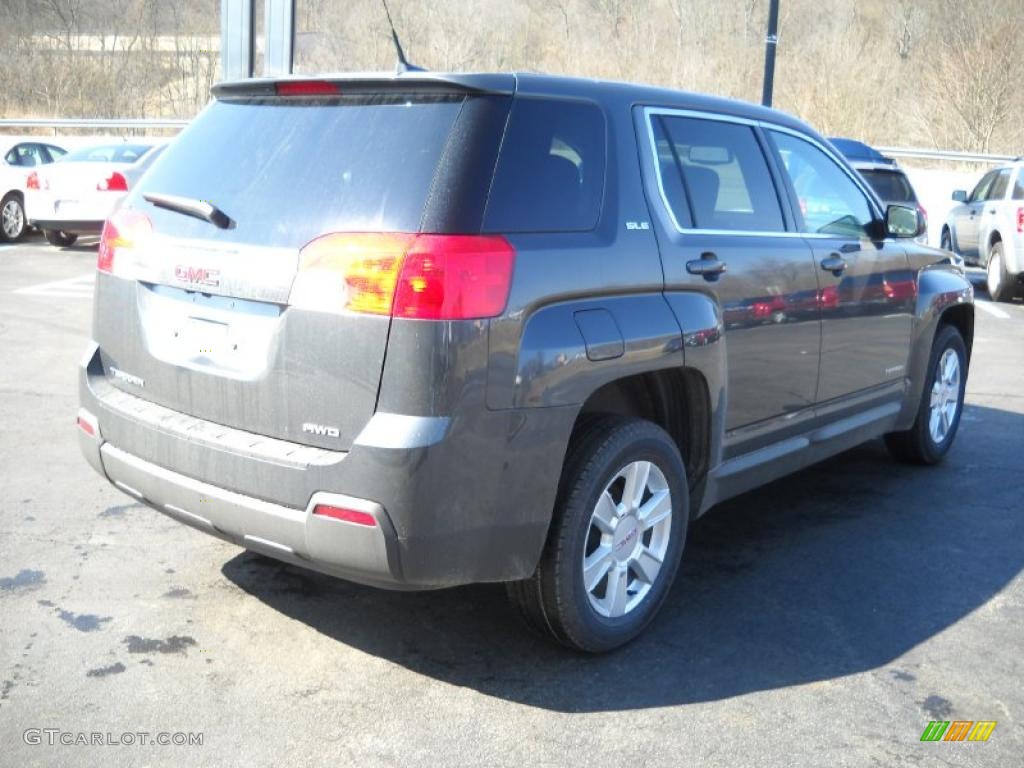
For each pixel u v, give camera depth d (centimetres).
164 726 322
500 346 318
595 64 3425
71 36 3738
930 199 2197
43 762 301
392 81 334
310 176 337
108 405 375
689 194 405
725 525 514
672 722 333
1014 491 573
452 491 313
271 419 331
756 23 3681
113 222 388
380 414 310
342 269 314
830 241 483
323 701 339
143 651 367
